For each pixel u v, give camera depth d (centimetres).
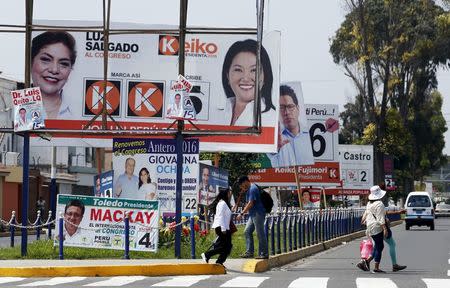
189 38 3888
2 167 6488
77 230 2892
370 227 2717
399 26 11138
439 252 3931
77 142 3916
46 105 3703
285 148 5891
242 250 3278
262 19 2916
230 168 5991
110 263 2580
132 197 3216
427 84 11856
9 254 2908
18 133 2894
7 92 6619
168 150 3200
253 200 2761
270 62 4219
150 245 2880
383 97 11331
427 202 7494
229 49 3928
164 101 3747
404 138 11469
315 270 2803
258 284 2200
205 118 3934
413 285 2203
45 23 3738
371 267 2978
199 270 2525
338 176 6800
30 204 7038
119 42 3744
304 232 3894
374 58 11169
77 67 3706
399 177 13138
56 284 2192
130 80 3744
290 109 5891
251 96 3925
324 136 6819
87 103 3716
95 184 3266
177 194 2891
